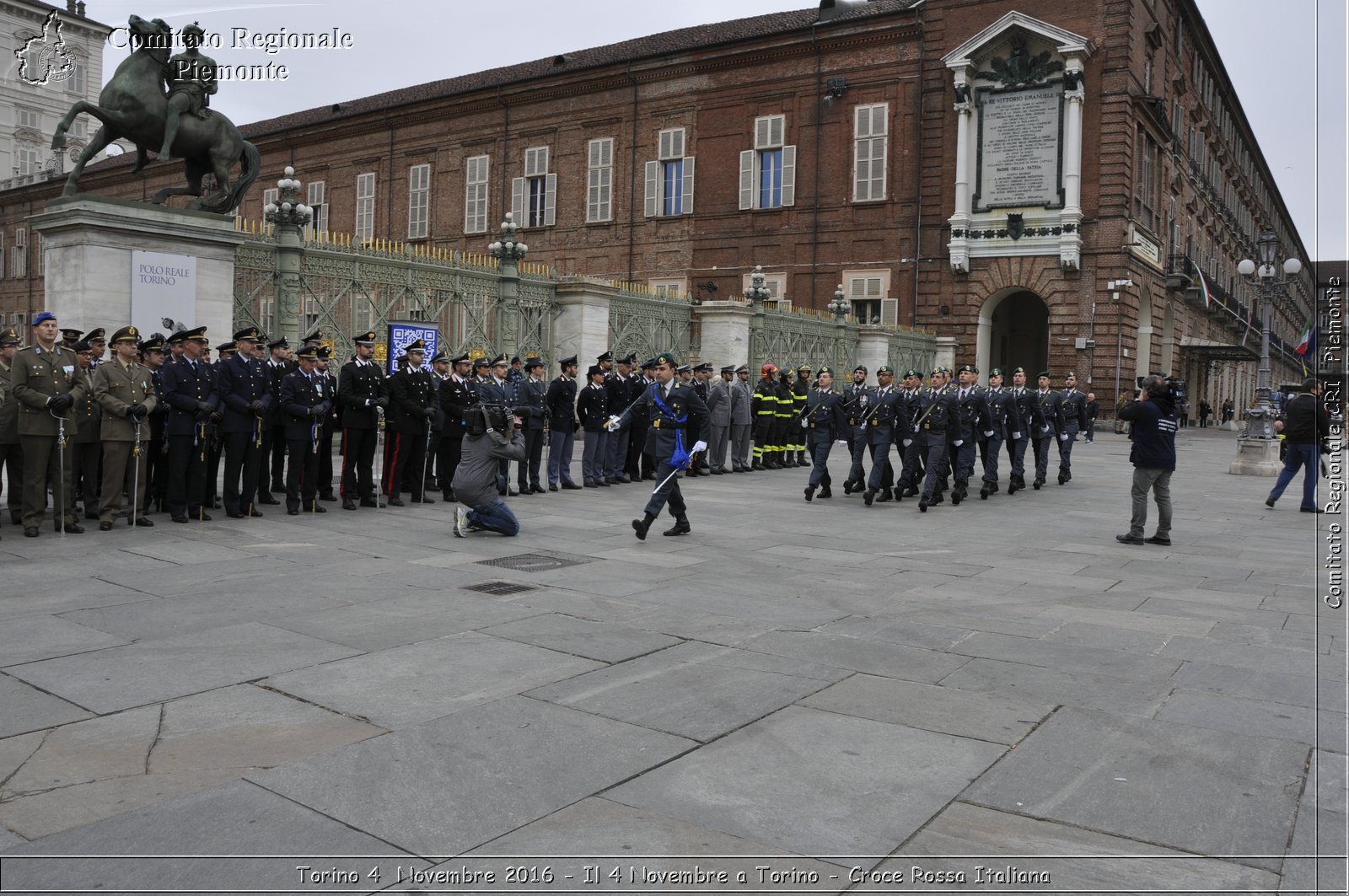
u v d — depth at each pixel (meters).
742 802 4.39
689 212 43.34
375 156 51.75
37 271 52.47
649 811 4.29
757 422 21.61
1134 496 11.95
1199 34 46.59
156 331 14.05
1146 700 5.86
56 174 51.41
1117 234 35.19
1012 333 44.78
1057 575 9.81
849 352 33.12
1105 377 35.50
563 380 16.38
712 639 7.01
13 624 6.98
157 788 4.40
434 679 5.95
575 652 6.58
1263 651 6.98
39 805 4.22
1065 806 4.42
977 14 37.03
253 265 16.20
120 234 13.70
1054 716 5.55
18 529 10.97
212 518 12.16
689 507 14.66
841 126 40.03
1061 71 35.38
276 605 7.69
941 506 15.66
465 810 4.26
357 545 10.50
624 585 8.80
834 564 10.17
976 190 37.19
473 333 20.66
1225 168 60.03
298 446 12.55
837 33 39.50
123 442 11.00
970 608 8.22
